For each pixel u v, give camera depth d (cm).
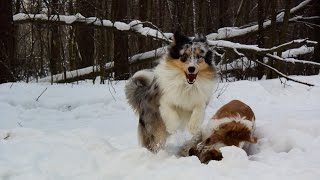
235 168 148
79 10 510
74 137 190
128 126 242
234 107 187
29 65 462
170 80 183
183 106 187
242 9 683
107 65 486
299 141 184
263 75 487
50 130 219
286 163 155
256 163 153
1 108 281
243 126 179
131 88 201
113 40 495
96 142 180
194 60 179
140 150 169
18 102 302
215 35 524
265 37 542
